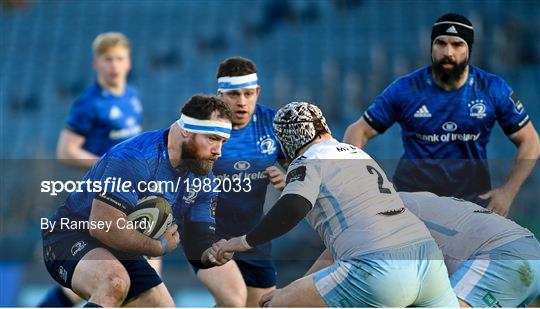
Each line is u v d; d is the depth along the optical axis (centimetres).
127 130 2530
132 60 5388
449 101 1916
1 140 5047
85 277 1595
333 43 5222
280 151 1822
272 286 1862
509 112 1917
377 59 5066
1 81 5441
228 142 1788
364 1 5359
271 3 5503
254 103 1825
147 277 1669
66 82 5409
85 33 5706
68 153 2434
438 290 1519
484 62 4784
